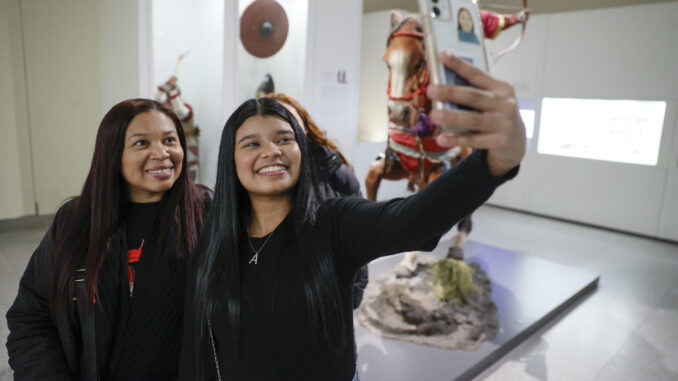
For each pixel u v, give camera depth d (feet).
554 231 20.95
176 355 4.46
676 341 11.24
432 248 3.18
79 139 19.26
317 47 15.10
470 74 2.17
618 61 20.21
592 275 14.46
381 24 22.13
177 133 4.58
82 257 4.13
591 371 9.78
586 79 21.16
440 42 2.45
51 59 18.07
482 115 2.12
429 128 10.27
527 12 10.62
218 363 3.76
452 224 2.87
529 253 17.78
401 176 11.84
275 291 3.42
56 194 19.12
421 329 10.17
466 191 2.68
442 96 2.14
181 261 4.37
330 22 15.29
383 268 13.50
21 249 15.44
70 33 18.30
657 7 18.95
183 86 14.16
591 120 21.42
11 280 12.86
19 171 18.10
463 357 9.27
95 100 19.35
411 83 10.07
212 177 14.08
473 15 2.68
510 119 2.13
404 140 10.69
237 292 3.48
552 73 22.17
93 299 4.05
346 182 6.68
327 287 3.40
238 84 13.66
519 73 23.22
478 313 11.11
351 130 17.08
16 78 17.48
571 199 22.43
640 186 20.35
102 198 4.13
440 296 11.51
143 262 4.27
